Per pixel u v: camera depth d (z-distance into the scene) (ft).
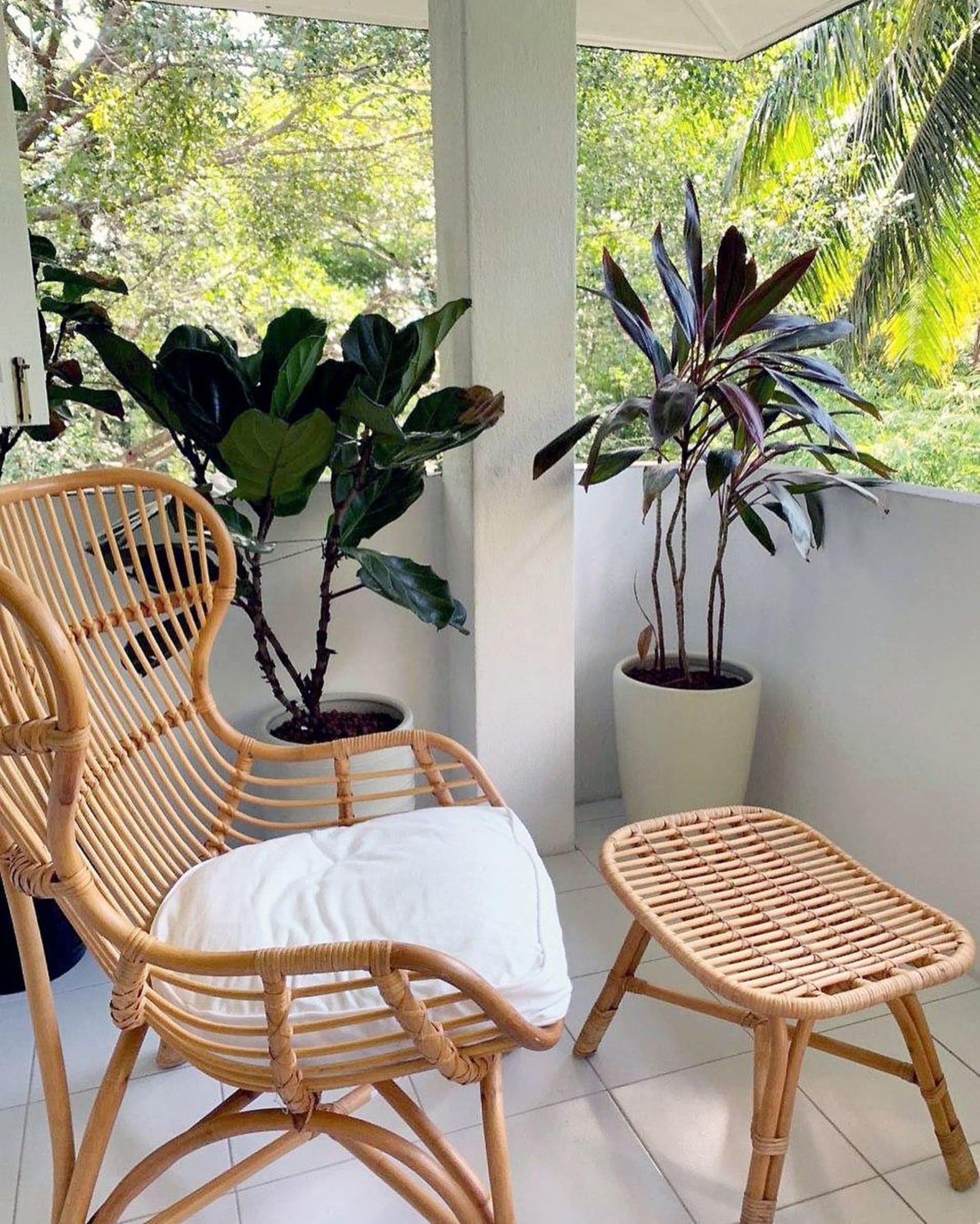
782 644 6.84
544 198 5.83
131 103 13.38
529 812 6.86
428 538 6.93
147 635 4.26
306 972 2.72
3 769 3.03
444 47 5.77
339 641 6.91
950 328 12.32
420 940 3.38
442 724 7.36
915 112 12.50
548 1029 3.22
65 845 2.88
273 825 4.42
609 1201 4.10
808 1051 5.04
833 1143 4.41
